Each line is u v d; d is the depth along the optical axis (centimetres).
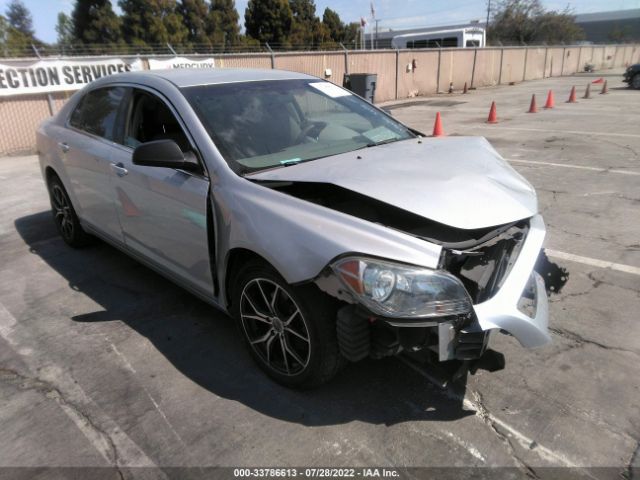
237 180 273
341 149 321
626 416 250
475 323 223
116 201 370
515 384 276
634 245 452
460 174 271
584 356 297
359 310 219
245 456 235
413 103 1819
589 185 642
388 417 255
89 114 417
